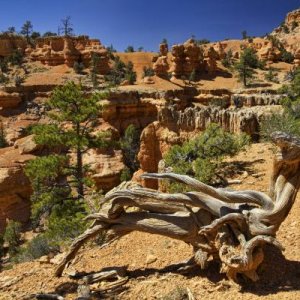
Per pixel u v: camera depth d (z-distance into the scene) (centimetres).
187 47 9788
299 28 15825
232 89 8600
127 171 4859
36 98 8038
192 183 755
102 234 1114
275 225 711
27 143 5506
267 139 2008
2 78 9250
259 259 708
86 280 822
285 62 11762
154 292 752
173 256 906
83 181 2789
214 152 1838
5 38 12281
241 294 705
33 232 3803
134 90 7006
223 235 721
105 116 6400
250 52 10906
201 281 763
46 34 13550
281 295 686
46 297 760
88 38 11394
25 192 4894
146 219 798
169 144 3759
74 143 2777
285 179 717
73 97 2786
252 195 725
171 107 3962
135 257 930
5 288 830
